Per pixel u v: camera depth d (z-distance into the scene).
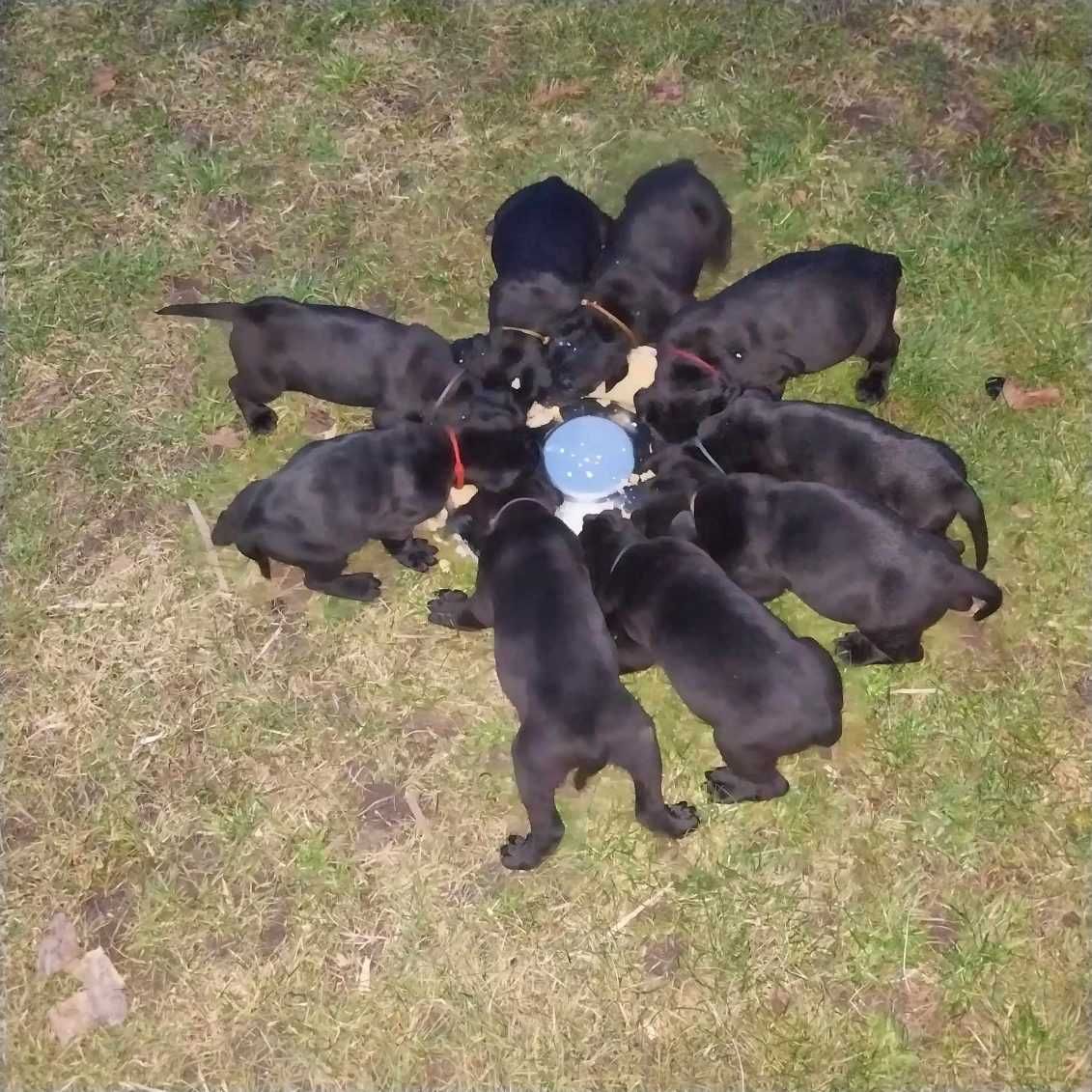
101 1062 1.39
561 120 1.81
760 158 1.74
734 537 1.39
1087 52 1.82
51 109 1.85
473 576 1.56
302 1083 1.38
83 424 1.66
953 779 1.46
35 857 1.46
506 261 1.60
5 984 1.42
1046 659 1.50
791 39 1.83
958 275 1.68
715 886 1.42
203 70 1.87
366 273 1.72
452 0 1.88
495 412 1.48
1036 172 1.75
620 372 1.58
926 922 1.41
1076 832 1.44
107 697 1.53
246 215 1.77
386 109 1.83
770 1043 1.37
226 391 1.67
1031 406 1.61
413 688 1.52
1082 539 1.55
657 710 1.50
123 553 1.59
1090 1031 1.37
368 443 1.43
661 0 1.86
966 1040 1.37
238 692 1.52
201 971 1.42
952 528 1.57
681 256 1.58
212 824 1.47
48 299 1.73
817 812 1.45
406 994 1.40
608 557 1.41
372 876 1.44
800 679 1.26
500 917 1.42
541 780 1.30
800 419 1.42
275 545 1.42
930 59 1.82
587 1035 1.38
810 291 1.49
